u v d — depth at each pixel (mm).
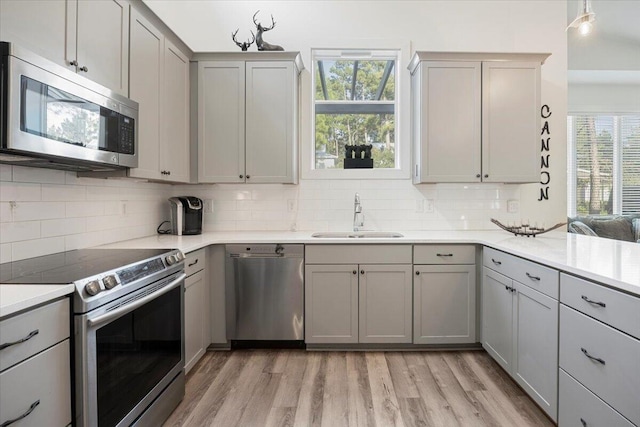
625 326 1209
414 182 3059
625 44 4895
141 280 1552
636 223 4531
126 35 1989
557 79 3213
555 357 1618
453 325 2586
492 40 3207
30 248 1707
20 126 1207
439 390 2082
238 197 3170
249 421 1810
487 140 2816
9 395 978
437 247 2568
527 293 1870
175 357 1913
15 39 1280
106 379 1338
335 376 2258
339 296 2584
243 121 2840
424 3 3186
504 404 1936
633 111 5332
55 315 1148
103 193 2250
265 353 2607
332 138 3299
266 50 2895
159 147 2355
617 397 1244
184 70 2748
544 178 3209
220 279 2613
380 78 3318
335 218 3172
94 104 1592
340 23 3172
